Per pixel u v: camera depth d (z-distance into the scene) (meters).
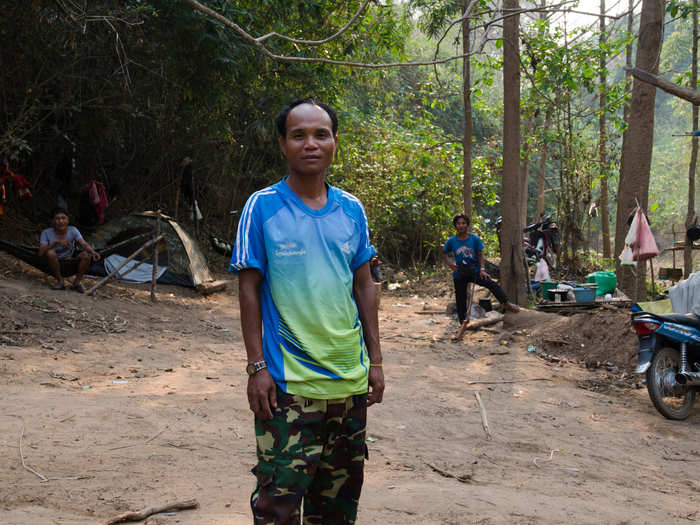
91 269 10.89
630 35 12.93
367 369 2.04
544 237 15.46
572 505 3.27
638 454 4.60
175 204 13.58
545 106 15.59
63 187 10.71
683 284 6.04
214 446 4.05
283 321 1.94
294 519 1.92
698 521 3.22
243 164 15.12
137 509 2.90
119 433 4.11
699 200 31.86
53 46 9.52
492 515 3.00
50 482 3.18
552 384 6.62
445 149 16.66
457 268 8.83
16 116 9.92
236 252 1.94
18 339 6.57
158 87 11.48
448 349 8.15
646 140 9.70
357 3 12.45
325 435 1.99
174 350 7.03
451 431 4.89
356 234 2.07
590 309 9.77
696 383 5.54
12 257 9.98
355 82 15.88
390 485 3.46
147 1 9.59
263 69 12.19
